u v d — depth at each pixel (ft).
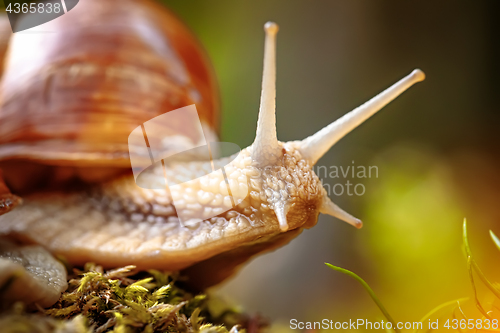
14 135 0.62
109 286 0.55
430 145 1.06
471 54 1.09
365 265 0.86
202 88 0.68
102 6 0.65
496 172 1.02
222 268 0.60
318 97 1.03
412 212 0.87
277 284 0.91
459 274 0.80
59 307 0.54
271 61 0.57
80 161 0.61
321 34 1.04
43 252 0.58
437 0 1.05
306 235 0.93
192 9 1.13
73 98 0.62
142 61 0.64
